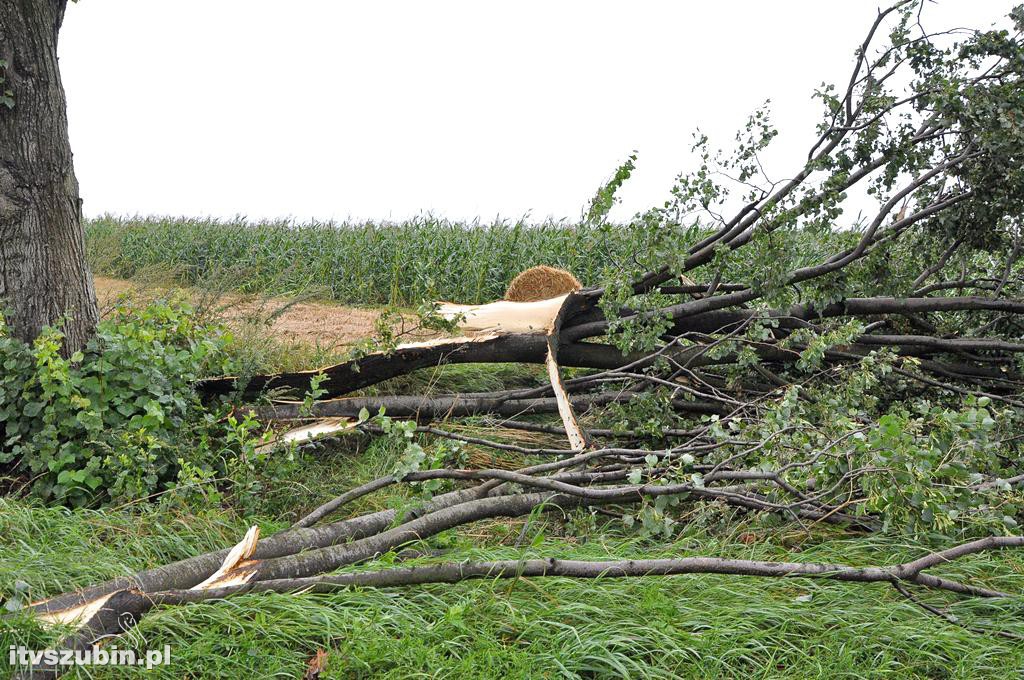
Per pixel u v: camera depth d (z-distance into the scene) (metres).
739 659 3.36
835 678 3.23
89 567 3.69
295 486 5.16
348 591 3.56
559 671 3.14
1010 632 3.62
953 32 5.77
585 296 6.55
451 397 6.59
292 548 4.02
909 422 4.18
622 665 3.13
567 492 4.29
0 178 5.23
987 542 3.89
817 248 7.32
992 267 7.08
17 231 5.28
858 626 3.53
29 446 4.73
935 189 6.42
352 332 9.77
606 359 6.73
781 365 6.97
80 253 5.54
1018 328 6.89
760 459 4.53
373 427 5.07
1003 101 5.76
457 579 3.71
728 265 6.29
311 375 6.18
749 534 4.61
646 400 5.94
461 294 14.45
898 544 4.41
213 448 5.52
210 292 8.38
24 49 5.21
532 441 6.25
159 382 5.20
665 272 6.41
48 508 4.57
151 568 3.89
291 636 3.25
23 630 3.03
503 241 14.55
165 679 2.99
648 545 4.58
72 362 5.02
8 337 5.12
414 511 4.41
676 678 3.16
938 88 5.66
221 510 4.73
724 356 6.39
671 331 6.64
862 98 5.76
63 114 5.45
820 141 5.90
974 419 4.03
